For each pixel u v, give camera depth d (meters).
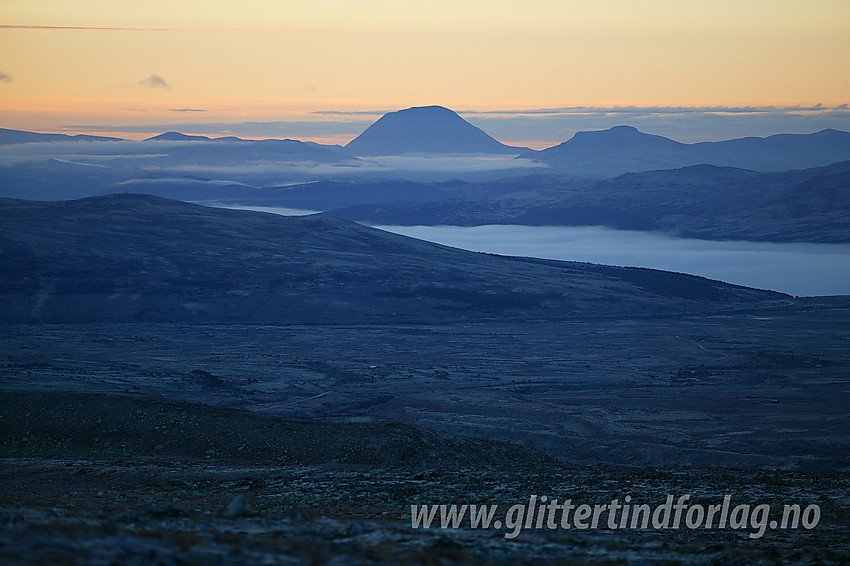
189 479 46.31
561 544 24.45
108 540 17.27
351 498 37.78
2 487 43.75
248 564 16.42
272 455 56.44
